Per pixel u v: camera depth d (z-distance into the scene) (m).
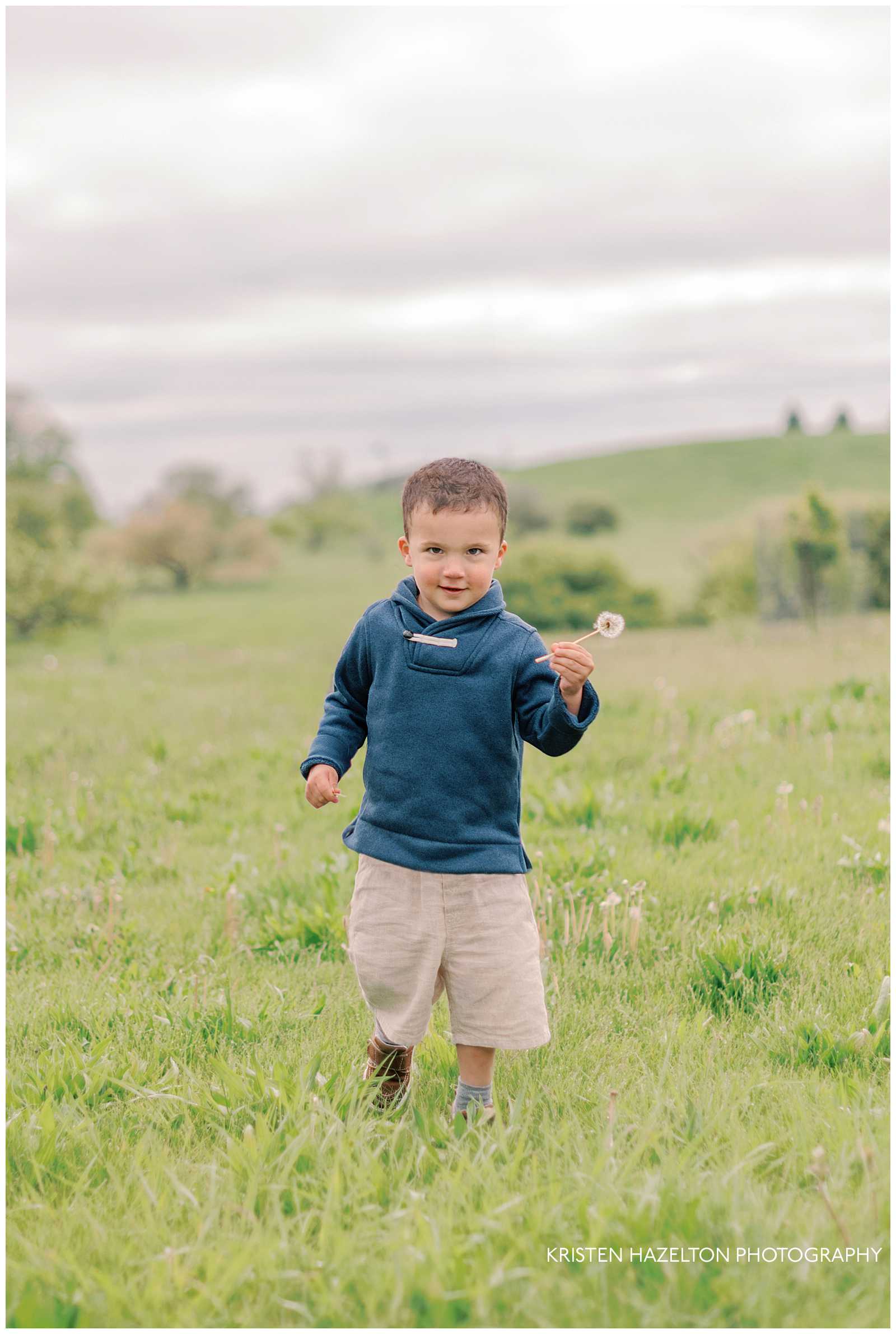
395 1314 2.52
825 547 23.59
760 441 87.69
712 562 29.11
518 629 3.48
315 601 55.59
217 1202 2.91
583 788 6.76
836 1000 4.12
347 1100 3.39
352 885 5.57
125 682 14.38
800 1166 3.05
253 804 7.48
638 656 16.28
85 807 7.10
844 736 8.48
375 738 3.53
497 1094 3.54
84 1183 3.02
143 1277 2.68
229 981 4.55
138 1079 3.60
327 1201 2.81
